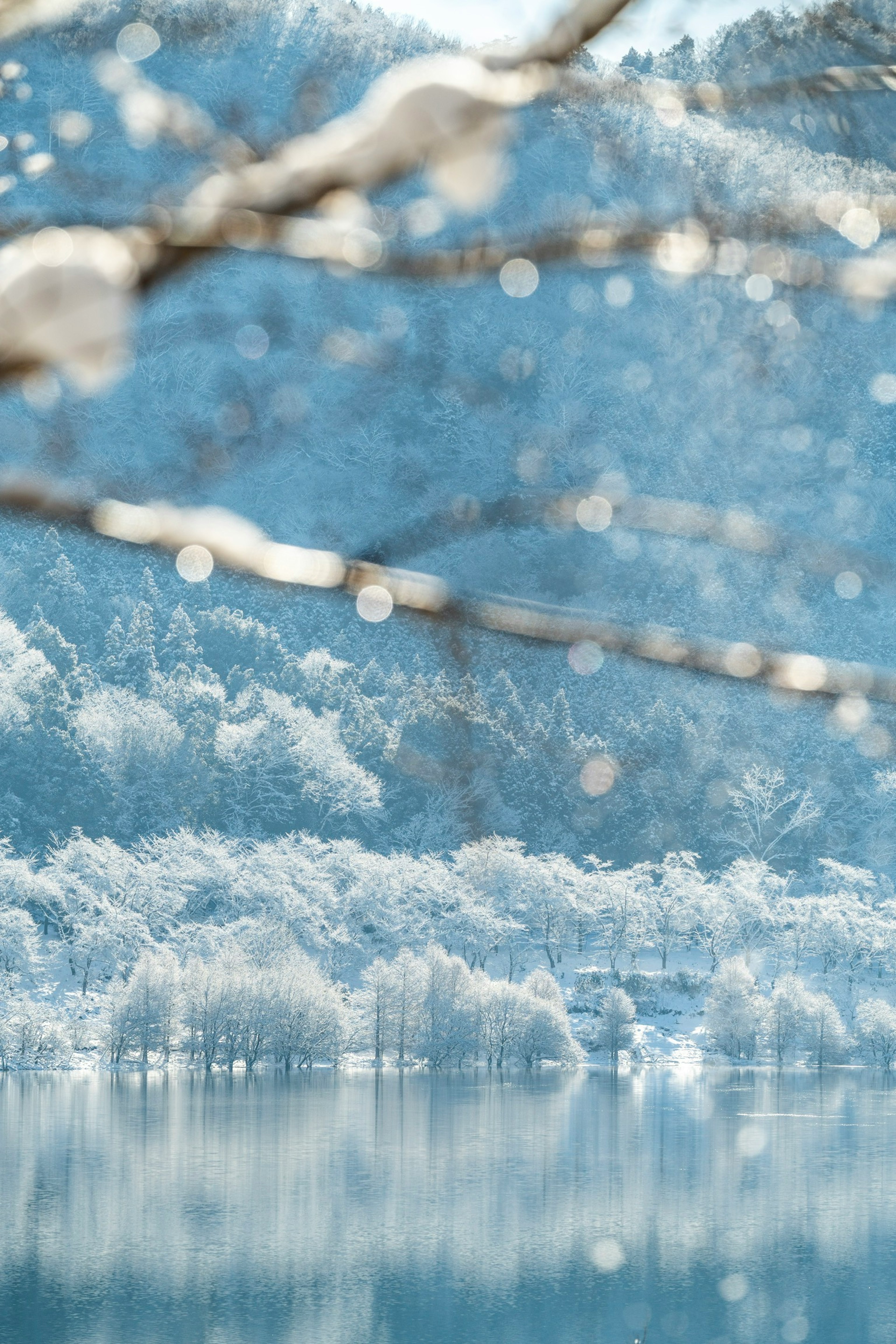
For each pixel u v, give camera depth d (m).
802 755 150.38
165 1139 83.19
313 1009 124.81
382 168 0.86
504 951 150.25
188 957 134.88
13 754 151.88
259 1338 47.91
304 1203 67.62
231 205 0.85
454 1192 70.31
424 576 1.30
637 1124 90.50
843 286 1.24
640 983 142.50
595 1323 50.12
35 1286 53.59
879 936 144.88
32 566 171.75
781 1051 134.12
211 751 156.75
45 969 133.62
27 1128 86.44
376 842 154.62
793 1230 63.59
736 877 144.25
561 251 1.09
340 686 166.50
